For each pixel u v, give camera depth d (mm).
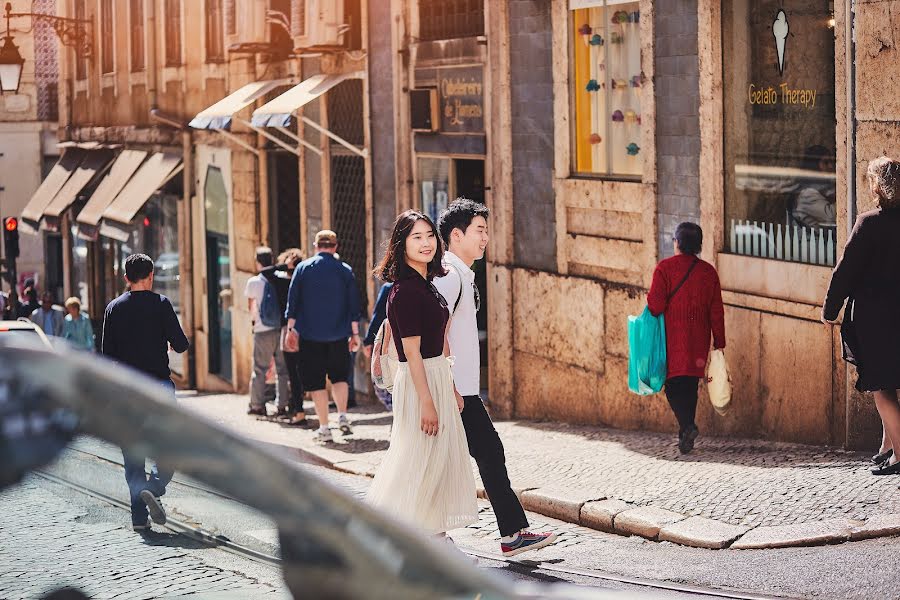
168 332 11547
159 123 34188
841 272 10727
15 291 36906
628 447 14133
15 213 50656
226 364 31516
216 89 30938
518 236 18922
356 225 24484
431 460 8961
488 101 19500
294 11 24562
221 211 30875
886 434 11141
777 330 13617
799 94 13383
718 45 14570
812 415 13156
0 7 49781
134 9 35812
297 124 26797
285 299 20750
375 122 23219
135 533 3547
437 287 9453
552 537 9883
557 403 18078
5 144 50531
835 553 9266
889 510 9969
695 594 8469
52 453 3525
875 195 10773
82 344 28094
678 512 10734
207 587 3539
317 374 16516
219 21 30750
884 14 11867
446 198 21125
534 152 18453
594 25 17109
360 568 3566
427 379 8961
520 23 18609
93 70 39219
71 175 39594
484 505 12180
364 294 24391
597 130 17219
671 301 13125
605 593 4328
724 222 14711
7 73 33031
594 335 17125
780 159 13719
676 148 15375
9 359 3596
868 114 12102
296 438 17203
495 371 19406
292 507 3641
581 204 17344
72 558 3496
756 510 10469
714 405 13164
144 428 3621
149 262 11562
